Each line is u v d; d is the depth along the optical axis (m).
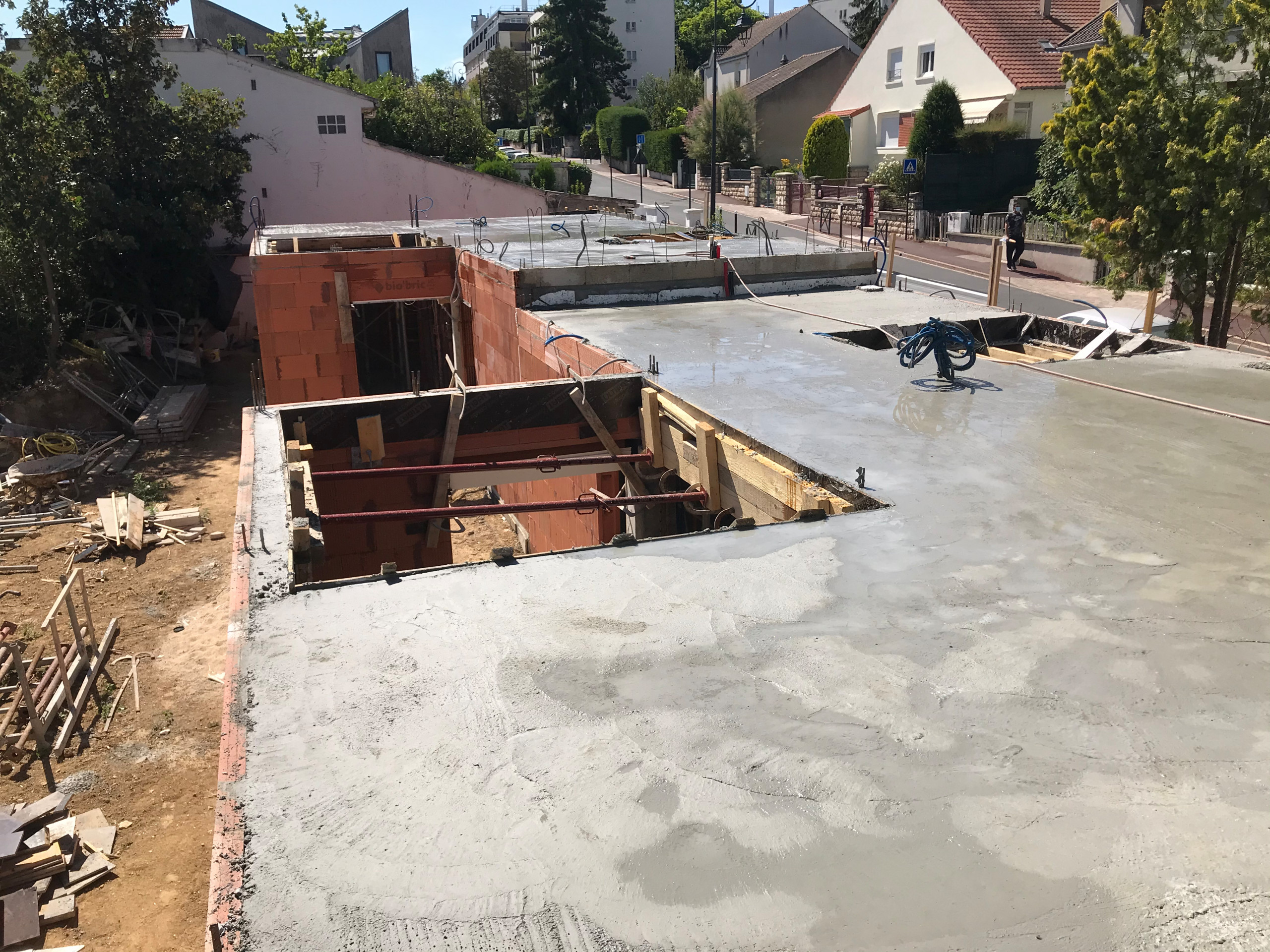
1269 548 5.45
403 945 2.88
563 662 4.40
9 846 8.34
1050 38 36.88
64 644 12.62
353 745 3.81
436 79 74.75
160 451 21.11
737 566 5.35
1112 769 3.61
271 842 3.30
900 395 8.73
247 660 4.43
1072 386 9.02
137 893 8.41
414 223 26.86
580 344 10.98
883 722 3.91
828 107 49.28
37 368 22.44
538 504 7.06
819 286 15.37
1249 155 12.88
